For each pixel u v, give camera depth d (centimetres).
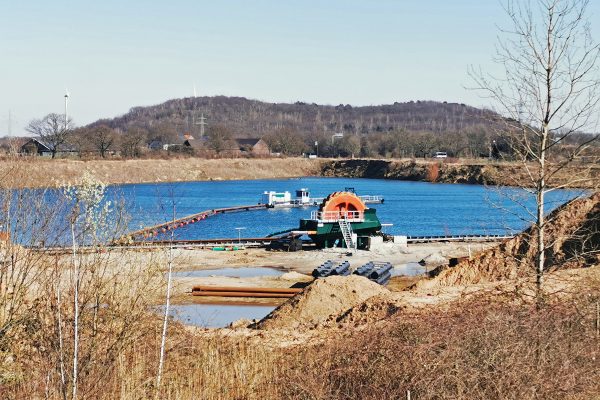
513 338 1432
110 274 1641
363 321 2478
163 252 1764
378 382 1505
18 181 1597
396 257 5731
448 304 2258
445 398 1351
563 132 1844
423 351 1475
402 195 13488
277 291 3953
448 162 18725
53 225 1566
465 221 8644
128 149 18325
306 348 2028
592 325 1546
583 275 2136
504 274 3238
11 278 1634
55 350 1412
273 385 1739
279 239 6469
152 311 1822
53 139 14400
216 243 6384
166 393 1619
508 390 1323
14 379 1530
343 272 4803
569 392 1330
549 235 2403
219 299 3875
